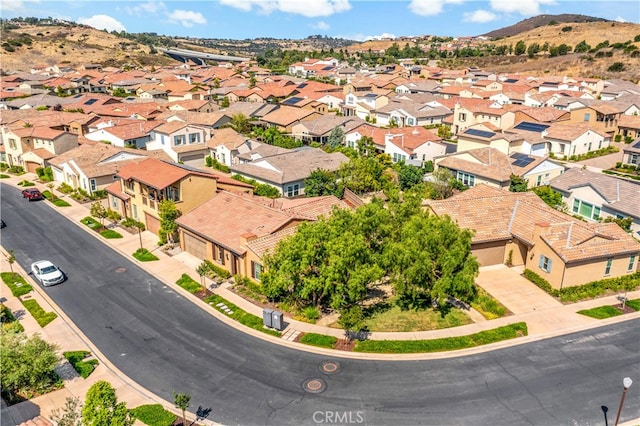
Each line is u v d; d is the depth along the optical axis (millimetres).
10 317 34688
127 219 53594
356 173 62250
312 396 26547
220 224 43031
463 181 65688
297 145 86125
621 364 29172
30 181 71688
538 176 63406
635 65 160375
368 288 39031
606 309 34938
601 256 36844
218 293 38125
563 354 30109
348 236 32469
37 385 27000
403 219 37594
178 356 30234
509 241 41875
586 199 52625
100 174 62312
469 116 96500
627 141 89562
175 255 45469
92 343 31672
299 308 35062
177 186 46750
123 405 21859
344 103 120125
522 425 24453
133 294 38250
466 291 32719
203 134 81312
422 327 33188
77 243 48781
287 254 32219
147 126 83312
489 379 27828
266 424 24594
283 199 55781
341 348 30750
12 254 42969
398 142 77125
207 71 189375
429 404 25875
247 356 30172
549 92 118250
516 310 35062
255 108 109312
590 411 25438
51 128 79750
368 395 26594
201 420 24844
